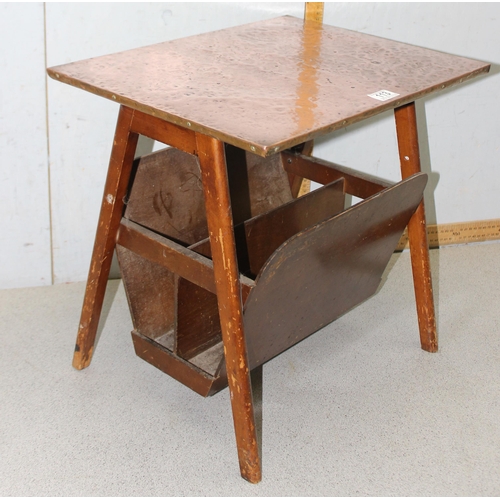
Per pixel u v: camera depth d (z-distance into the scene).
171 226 2.01
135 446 1.73
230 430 1.80
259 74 1.67
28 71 2.04
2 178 2.16
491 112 2.46
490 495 1.62
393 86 1.61
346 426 1.80
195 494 1.61
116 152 1.69
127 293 1.88
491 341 2.13
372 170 2.48
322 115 1.42
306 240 1.54
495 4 2.28
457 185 2.56
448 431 1.80
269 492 1.62
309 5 2.19
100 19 2.04
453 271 2.49
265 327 1.70
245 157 2.11
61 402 1.86
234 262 1.48
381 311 2.27
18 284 2.34
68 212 2.27
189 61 1.74
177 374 1.86
